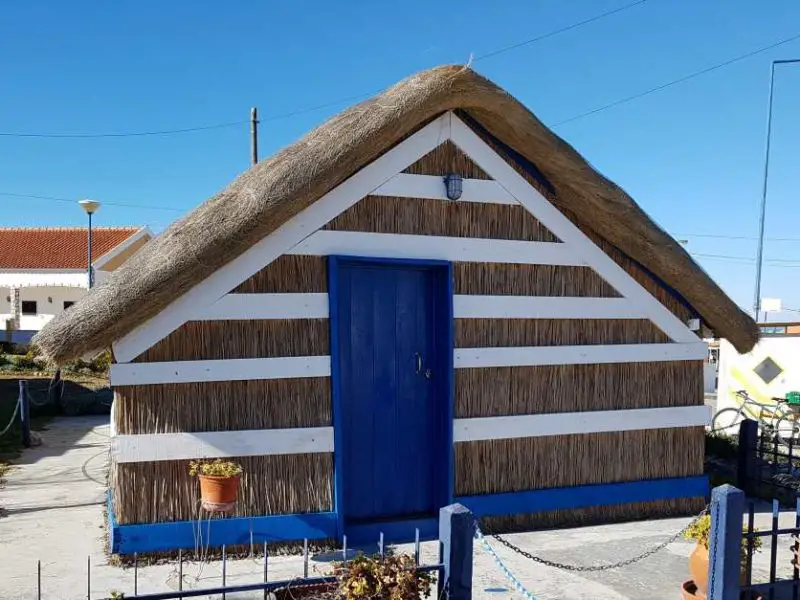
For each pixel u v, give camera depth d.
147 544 5.38
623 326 6.98
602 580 5.35
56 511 6.92
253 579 5.03
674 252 6.77
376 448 6.25
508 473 6.51
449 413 6.26
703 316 7.23
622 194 6.64
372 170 6.05
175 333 5.54
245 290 5.70
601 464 6.85
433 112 6.04
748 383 14.02
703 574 4.79
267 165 5.86
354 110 5.98
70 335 5.05
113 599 3.33
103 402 15.15
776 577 5.57
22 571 5.16
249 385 5.70
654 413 7.04
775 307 18.69
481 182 6.44
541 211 6.63
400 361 6.34
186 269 5.29
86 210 19.72
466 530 3.86
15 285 28.75
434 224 6.27
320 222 5.88
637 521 6.86
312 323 5.88
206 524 5.52
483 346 6.45
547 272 6.68
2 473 8.86
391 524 6.12
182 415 5.54
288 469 5.76
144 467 5.45
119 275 5.31
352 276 6.18
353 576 3.67
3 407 14.98
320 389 5.87
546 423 6.62
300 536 5.71
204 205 5.77
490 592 5.05
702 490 7.18
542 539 6.25
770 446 9.89
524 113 6.23
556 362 6.67
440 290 6.38
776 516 4.76
